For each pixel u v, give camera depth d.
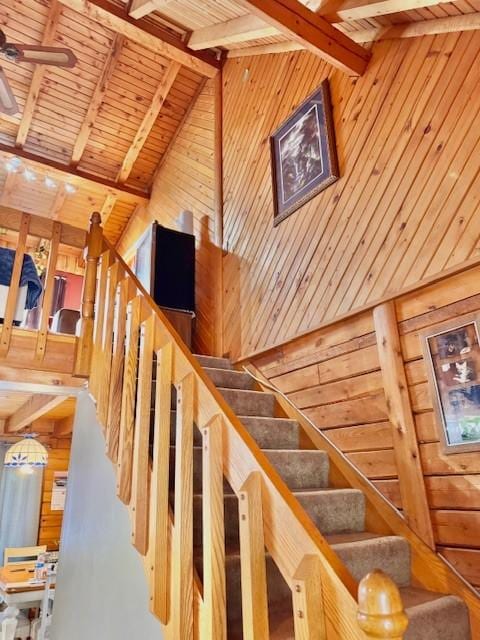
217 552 1.44
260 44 4.37
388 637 0.85
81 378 2.95
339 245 2.98
